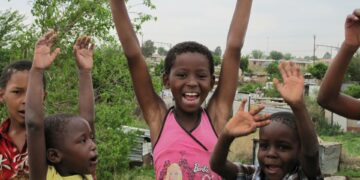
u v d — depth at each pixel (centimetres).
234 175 172
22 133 181
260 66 5231
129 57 189
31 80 160
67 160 164
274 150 163
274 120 165
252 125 151
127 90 498
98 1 475
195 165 178
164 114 191
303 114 154
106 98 478
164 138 183
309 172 158
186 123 183
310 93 1967
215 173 179
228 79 190
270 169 165
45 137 165
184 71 179
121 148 478
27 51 461
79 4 466
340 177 988
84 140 165
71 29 471
